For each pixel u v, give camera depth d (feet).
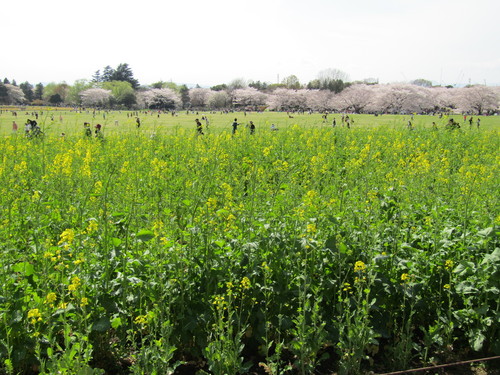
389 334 14.12
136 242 15.67
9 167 25.48
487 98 261.44
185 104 418.10
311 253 14.55
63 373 9.43
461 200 19.99
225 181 25.25
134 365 11.16
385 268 15.08
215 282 13.76
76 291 11.43
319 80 388.78
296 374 13.03
